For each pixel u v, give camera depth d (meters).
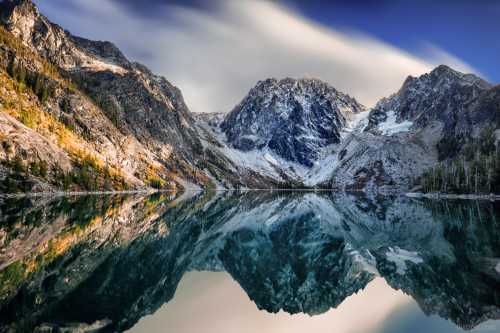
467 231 57.28
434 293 25.02
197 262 37.22
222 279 30.50
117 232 51.50
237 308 22.36
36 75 197.75
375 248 47.31
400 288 27.17
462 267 33.28
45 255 32.94
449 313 20.59
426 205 124.56
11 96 168.38
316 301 24.86
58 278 25.77
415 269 33.72
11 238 40.38
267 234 62.16
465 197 174.12
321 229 68.06
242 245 51.09
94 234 47.66
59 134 175.12
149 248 41.94
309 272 35.81
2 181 111.88
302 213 102.25
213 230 63.69
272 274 34.78
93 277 26.84
